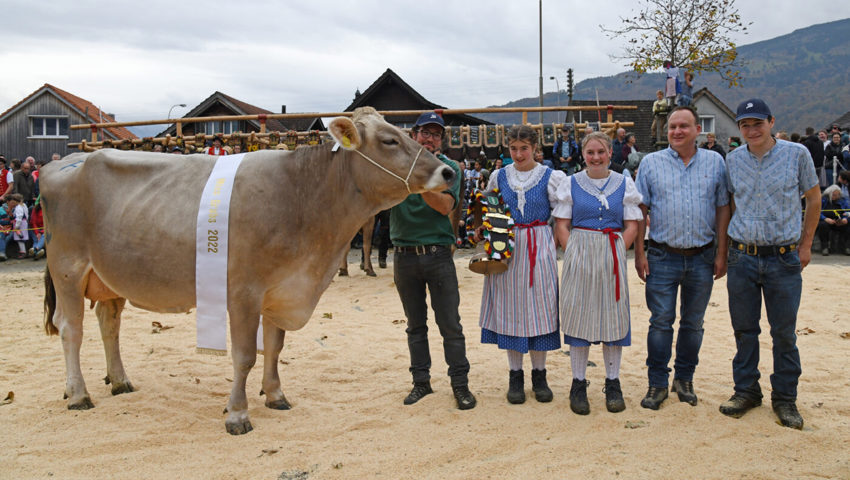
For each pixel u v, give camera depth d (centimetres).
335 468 342
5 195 1399
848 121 2875
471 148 1423
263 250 393
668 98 1480
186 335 667
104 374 528
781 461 348
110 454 363
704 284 432
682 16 2305
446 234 444
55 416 424
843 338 622
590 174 435
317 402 458
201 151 1159
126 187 428
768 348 587
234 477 334
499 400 454
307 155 405
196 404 452
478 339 638
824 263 1153
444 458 354
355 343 627
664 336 434
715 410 429
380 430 398
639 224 451
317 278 416
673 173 435
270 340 439
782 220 401
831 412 425
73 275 440
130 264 416
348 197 401
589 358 569
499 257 415
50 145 3183
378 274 1066
